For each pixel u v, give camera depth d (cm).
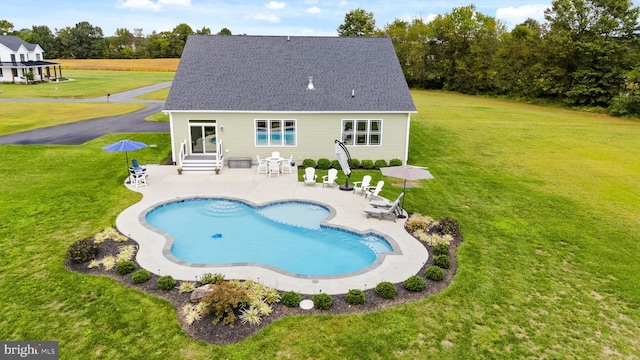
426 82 7906
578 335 1039
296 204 1944
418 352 950
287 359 915
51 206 1805
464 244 1541
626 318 1120
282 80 2619
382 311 1099
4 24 12644
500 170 2577
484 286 1248
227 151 2495
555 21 5659
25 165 2384
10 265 1299
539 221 1784
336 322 1046
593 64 5388
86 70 9644
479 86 7100
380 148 2584
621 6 5103
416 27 7738
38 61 7619
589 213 1888
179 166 2323
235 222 1736
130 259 1351
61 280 1215
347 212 1820
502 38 6988
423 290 1209
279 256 1459
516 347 983
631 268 1394
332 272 1360
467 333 1026
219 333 995
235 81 2577
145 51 13075
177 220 1744
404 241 1545
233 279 1239
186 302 1117
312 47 2870
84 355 916
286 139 2512
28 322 1027
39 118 3794
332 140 2539
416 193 2116
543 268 1381
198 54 2730
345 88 2608
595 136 3628
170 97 2422
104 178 2211
